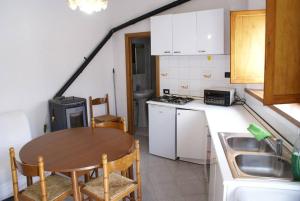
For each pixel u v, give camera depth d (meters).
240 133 2.32
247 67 2.76
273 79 1.71
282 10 1.64
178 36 3.80
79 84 4.43
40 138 2.57
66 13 4.09
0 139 2.93
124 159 1.96
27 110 3.67
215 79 3.96
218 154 1.88
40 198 2.03
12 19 3.39
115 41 5.01
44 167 1.92
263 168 1.86
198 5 3.95
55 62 3.99
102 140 2.48
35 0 3.64
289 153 1.85
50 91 3.95
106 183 1.87
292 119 1.91
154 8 4.42
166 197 2.89
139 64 5.74
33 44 3.66
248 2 3.50
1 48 3.30
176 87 4.35
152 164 3.76
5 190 2.94
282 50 1.68
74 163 1.98
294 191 1.41
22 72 3.56
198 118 3.53
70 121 3.65
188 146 3.70
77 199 2.05
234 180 1.49
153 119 4.00
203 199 2.84
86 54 4.49
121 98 5.16
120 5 4.79
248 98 3.44
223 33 3.47
